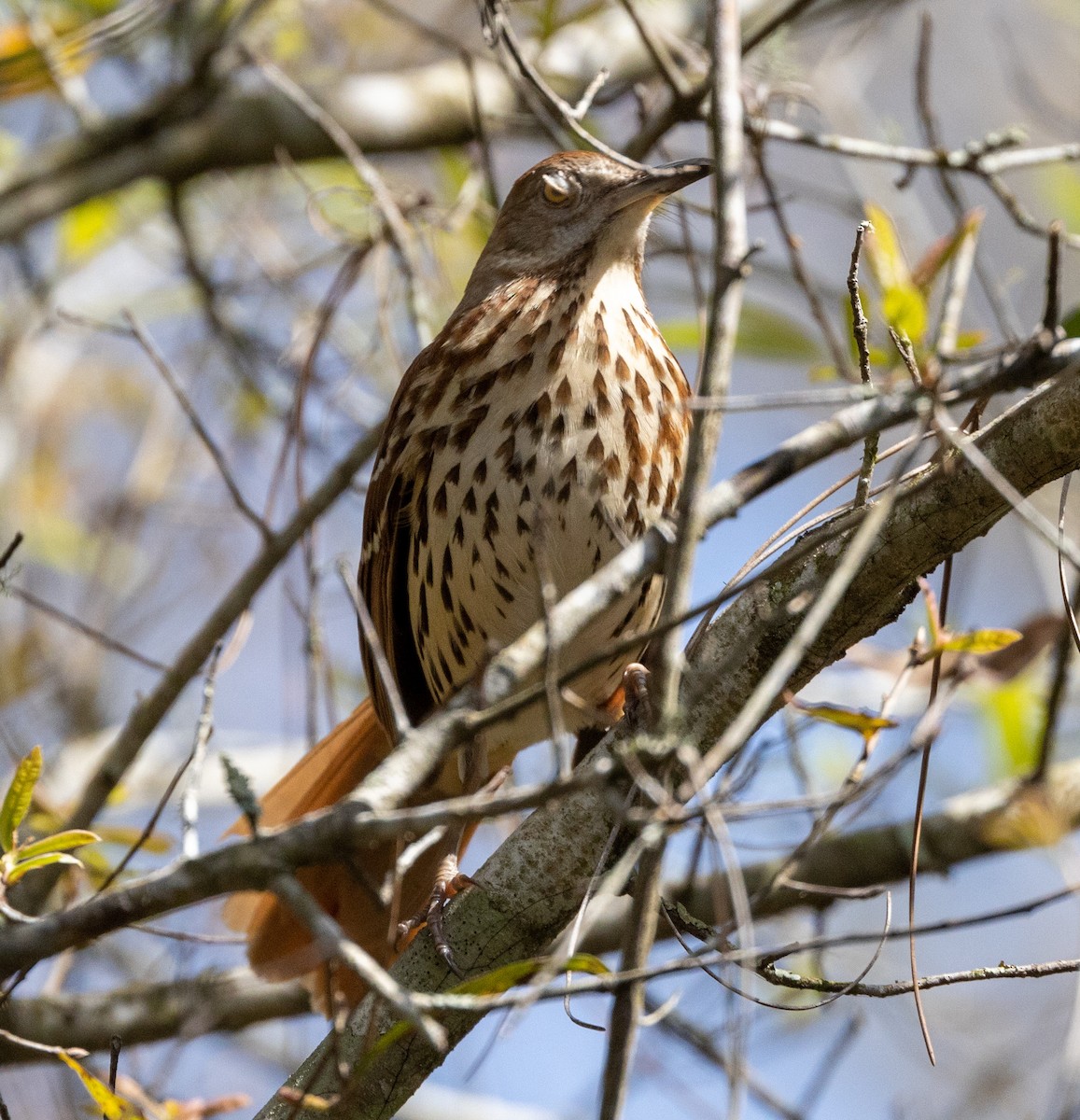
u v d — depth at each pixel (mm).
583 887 6422
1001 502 6035
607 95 10945
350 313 12469
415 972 6422
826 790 10117
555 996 4961
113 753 8648
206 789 11219
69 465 13766
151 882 4809
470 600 8422
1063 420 5934
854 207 10133
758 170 9328
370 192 10297
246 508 9016
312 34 13375
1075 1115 7809
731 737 4938
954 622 10328
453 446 8234
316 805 8992
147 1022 9039
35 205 11648
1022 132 8266
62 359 13219
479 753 8430
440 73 12461
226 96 12203
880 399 5477
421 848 5477
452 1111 10148
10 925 5102
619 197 8648
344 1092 5562
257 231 12266
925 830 9562
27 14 11102
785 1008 6309
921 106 8469
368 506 8875
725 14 5832
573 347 8148
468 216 10820
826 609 5020
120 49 11656
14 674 12102
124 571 12516
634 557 5293
